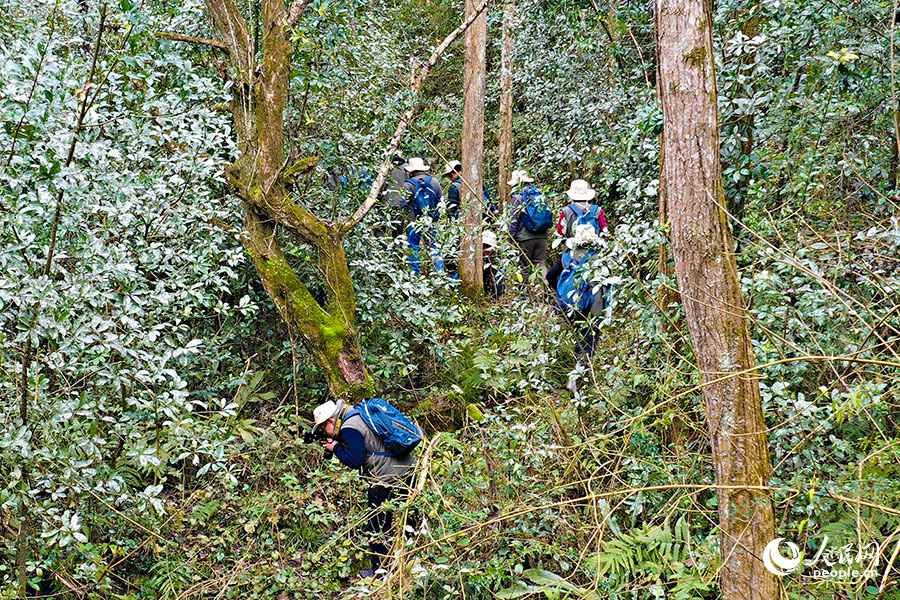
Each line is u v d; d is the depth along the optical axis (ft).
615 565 12.82
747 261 15.08
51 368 12.34
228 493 16.83
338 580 15.70
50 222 11.99
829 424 11.67
